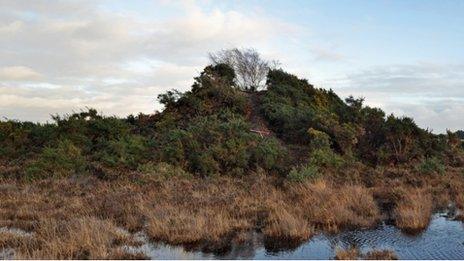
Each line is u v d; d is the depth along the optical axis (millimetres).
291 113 28906
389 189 18172
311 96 35094
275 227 12211
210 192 16906
